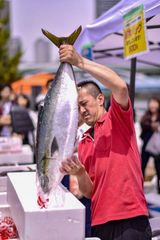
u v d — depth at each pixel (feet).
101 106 8.10
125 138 7.62
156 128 22.89
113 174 7.56
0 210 8.41
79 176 7.54
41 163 6.71
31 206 6.64
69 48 6.66
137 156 7.75
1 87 30.07
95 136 7.93
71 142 6.74
